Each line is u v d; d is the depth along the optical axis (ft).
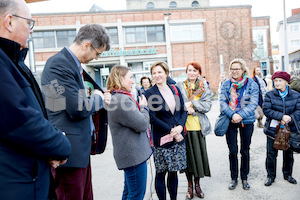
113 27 59.21
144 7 92.73
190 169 8.69
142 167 6.36
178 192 9.29
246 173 9.27
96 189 9.89
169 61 60.29
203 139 8.89
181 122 7.72
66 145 3.55
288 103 8.92
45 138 3.14
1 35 3.36
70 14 57.31
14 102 2.87
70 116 5.05
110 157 14.34
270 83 21.63
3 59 3.02
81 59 5.69
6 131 2.87
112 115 6.12
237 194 8.86
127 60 60.03
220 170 11.34
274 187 9.25
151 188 9.77
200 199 8.63
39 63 56.59
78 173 5.39
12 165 3.01
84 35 5.46
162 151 7.52
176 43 60.85
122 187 9.98
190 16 61.00
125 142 6.16
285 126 8.91
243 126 9.02
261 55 68.03
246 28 62.85
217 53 61.98
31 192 3.22
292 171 10.46
